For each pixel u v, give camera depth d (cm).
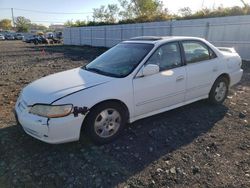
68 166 316
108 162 324
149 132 408
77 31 3272
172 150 353
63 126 321
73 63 1402
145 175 297
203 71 474
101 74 397
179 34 1648
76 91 337
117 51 460
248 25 1231
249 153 342
